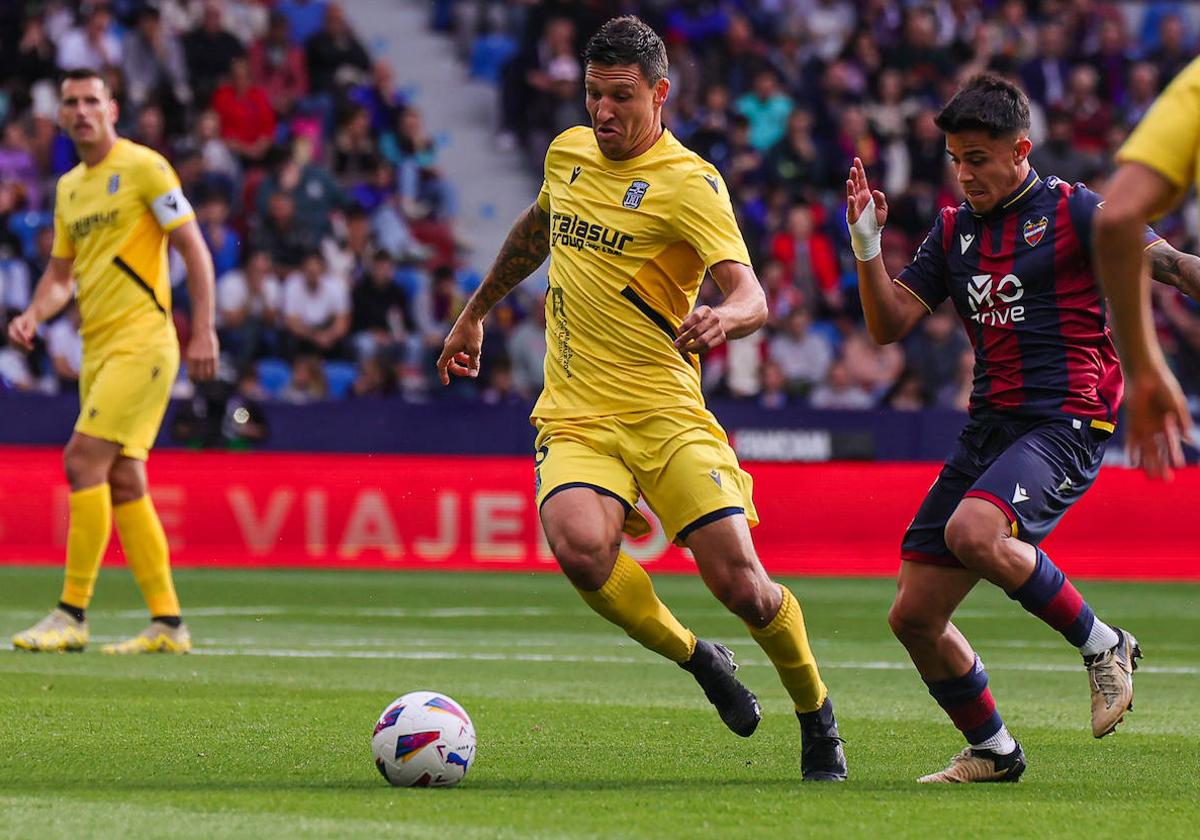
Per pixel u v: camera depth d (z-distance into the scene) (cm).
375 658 3020
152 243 2972
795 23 7912
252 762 1795
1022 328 1791
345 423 5381
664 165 1814
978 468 1803
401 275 6488
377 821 1396
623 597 1761
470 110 7838
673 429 1781
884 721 2283
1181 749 2042
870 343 6291
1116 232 1127
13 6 6638
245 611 3944
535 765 1827
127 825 1371
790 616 1739
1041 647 3416
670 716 2284
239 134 6550
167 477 5075
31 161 6300
